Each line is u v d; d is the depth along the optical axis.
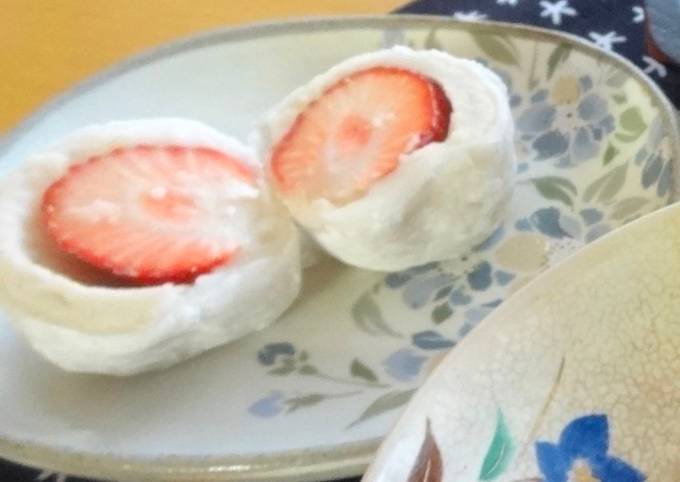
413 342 0.20
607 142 0.22
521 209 0.22
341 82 0.22
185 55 0.25
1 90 0.26
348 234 0.20
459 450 0.14
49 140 0.24
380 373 0.19
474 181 0.20
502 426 0.14
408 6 0.27
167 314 0.19
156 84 0.25
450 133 0.21
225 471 0.17
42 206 0.21
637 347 0.15
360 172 0.21
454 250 0.21
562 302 0.15
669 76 0.23
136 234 0.20
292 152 0.22
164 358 0.20
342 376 0.19
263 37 0.25
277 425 0.19
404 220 0.20
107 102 0.25
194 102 0.25
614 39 0.25
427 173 0.20
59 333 0.19
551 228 0.22
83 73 0.26
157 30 0.27
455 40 0.24
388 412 0.18
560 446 0.14
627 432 0.15
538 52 0.24
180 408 0.19
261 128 0.22
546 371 0.15
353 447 0.17
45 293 0.19
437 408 0.14
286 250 0.20
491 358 0.14
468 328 0.20
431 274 0.21
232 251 0.20
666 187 0.20
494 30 0.24
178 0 0.28
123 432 0.19
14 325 0.20
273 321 0.21
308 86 0.23
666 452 0.15
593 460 0.14
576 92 0.23
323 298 0.21
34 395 0.20
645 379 0.15
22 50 0.27
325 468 0.17
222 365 0.20
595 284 0.15
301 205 0.21
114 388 0.20
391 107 0.22
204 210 0.21
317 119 0.22
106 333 0.19
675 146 0.20
